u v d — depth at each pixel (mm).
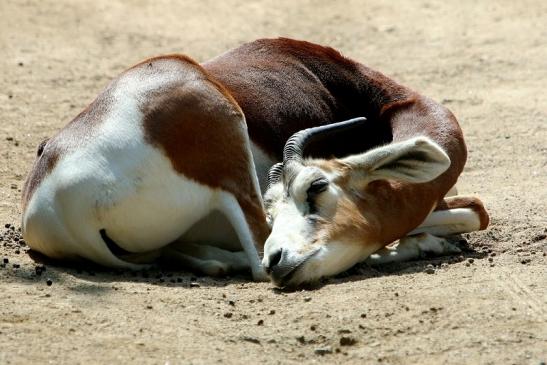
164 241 24141
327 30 53344
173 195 23625
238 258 24656
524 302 21109
